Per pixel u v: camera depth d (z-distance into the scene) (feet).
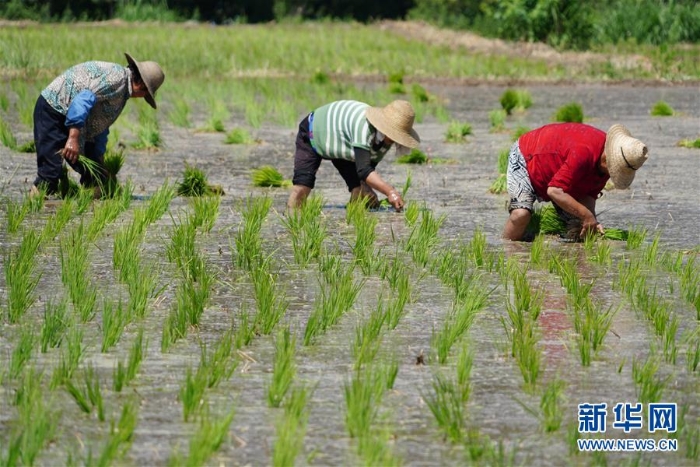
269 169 109.50
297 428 47.16
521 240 84.99
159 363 55.21
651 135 152.35
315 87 204.44
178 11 499.92
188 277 69.87
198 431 45.32
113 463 43.70
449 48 309.42
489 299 68.13
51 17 461.78
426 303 67.31
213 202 93.45
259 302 64.28
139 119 155.02
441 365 55.77
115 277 71.77
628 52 291.99
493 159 129.49
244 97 186.29
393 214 94.22
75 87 93.71
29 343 55.11
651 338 60.54
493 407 50.19
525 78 241.35
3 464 42.80
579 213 81.10
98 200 97.55
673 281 72.84
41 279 70.90
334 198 103.35
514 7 317.01
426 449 45.52
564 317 64.18
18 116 160.45
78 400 48.44
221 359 53.57
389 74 240.73
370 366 52.95
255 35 345.51
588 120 169.68
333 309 63.46
